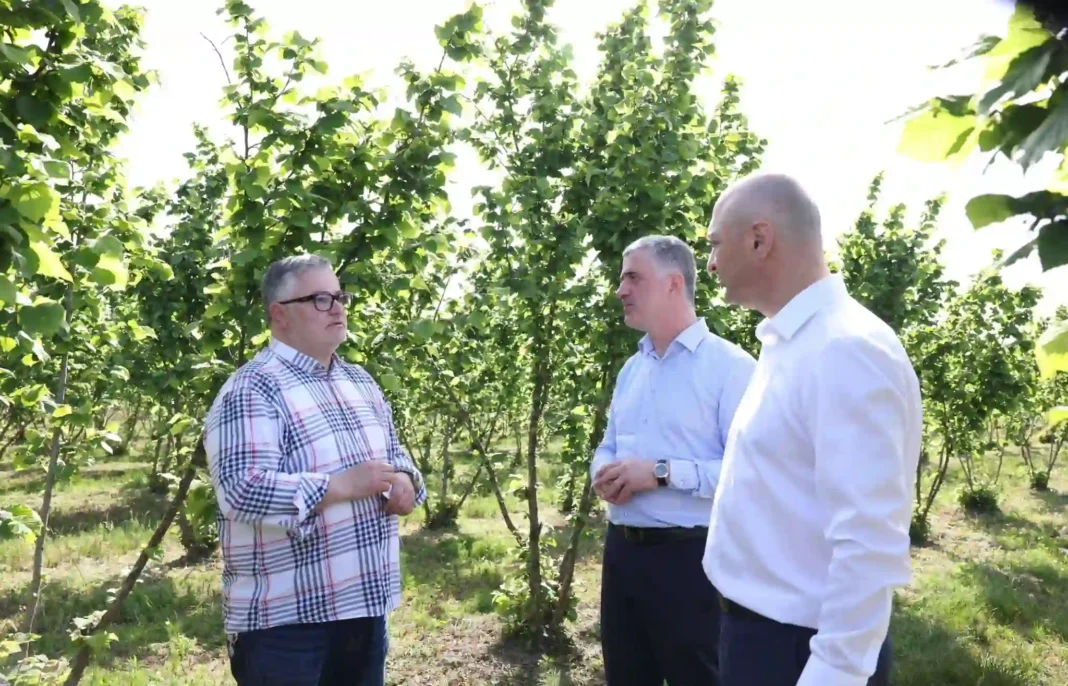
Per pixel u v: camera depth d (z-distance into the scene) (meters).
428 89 3.73
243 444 2.34
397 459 2.80
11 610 6.16
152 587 6.82
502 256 5.15
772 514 1.76
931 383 10.25
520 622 5.60
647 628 2.82
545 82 4.96
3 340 2.35
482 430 10.28
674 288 2.86
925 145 1.18
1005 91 1.03
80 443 3.90
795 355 1.75
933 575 7.54
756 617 1.80
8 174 1.92
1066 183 1.18
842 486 1.56
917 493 9.92
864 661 1.54
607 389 5.05
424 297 4.84
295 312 2.57
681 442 2.79
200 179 7.25
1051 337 1.22
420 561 8.10
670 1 5.11
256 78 3.54
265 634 2.38
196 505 3.45
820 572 1.70
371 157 3.61
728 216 1.85
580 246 4.82
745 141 6.33
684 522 2.71
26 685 3.20
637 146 4.78
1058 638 5.67
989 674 4.87
